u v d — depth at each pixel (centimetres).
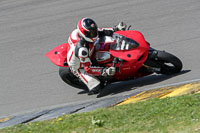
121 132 1788
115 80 2912
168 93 2300
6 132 2108
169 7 4509
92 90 2877
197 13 4131
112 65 2745
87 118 2077
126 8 4831
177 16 4200
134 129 1788
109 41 2780
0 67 3988
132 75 2831
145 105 2062
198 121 1706
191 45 3419
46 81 3444
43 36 4584
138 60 2714
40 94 3219
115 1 5194
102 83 2931
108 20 4591
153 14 4431
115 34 2827
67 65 2973
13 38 4719
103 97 2842
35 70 3728
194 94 2058
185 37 3634
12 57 4175
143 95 2423
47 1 5909
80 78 2930
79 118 2112
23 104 3098
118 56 2712
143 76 2845
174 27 3941
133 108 2064
